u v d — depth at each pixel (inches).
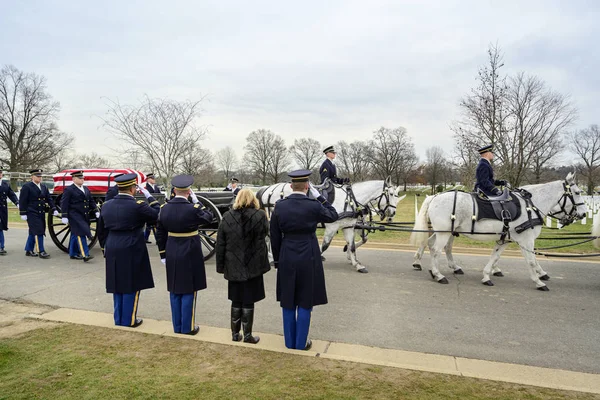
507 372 138.1
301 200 150.6
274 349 148.9
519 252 367.9
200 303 220.2
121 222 173.0
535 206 263.1
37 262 330.3
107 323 179.5
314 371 129.0
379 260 338.3
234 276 151.9
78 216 329.4
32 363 132.7
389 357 149.7
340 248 394.3
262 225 154.4
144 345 151.1
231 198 343.9
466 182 737.6
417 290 247.4
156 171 589.3
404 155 2588.6
